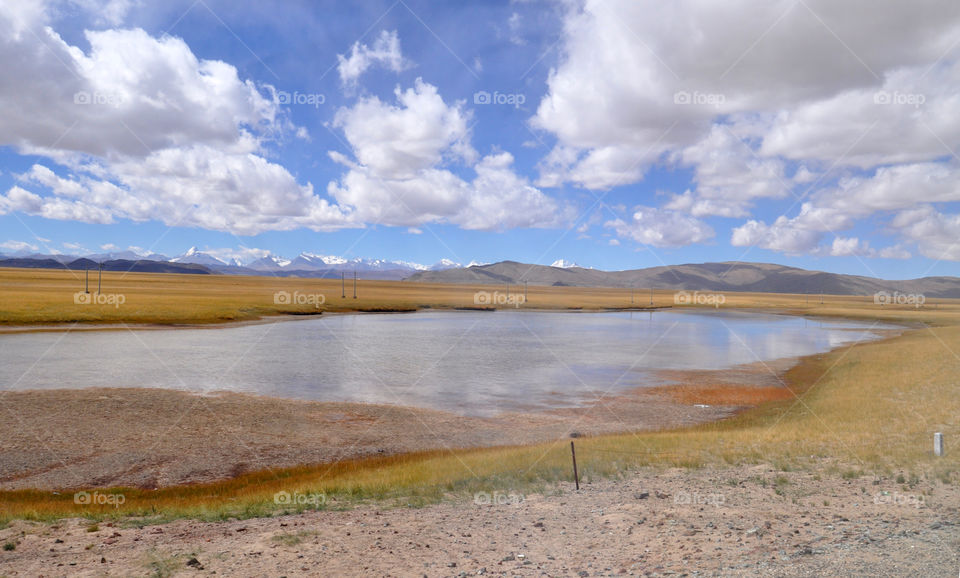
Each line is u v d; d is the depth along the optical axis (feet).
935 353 181.78
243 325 297.53
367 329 297.12
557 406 116.57
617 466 61.11
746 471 56.90
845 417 92.32
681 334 302.66
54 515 47.14
